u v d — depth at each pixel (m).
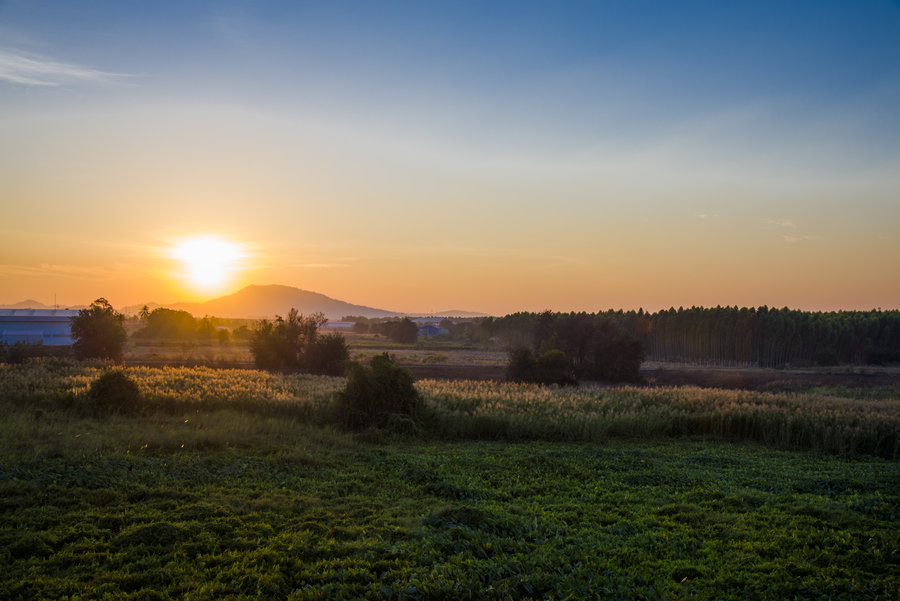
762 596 7.65
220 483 12.38
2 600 6.90
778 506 11.89
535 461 16.00
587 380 52.09
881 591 7.88
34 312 96.69
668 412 24.45
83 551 8.36
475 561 8.34
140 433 16.56
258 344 50.56
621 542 9.59
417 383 33.72
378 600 7.16
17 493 10.49
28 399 22.06
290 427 19.80
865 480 14.68
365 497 12.02
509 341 116.75
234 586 7.43
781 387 47.22
